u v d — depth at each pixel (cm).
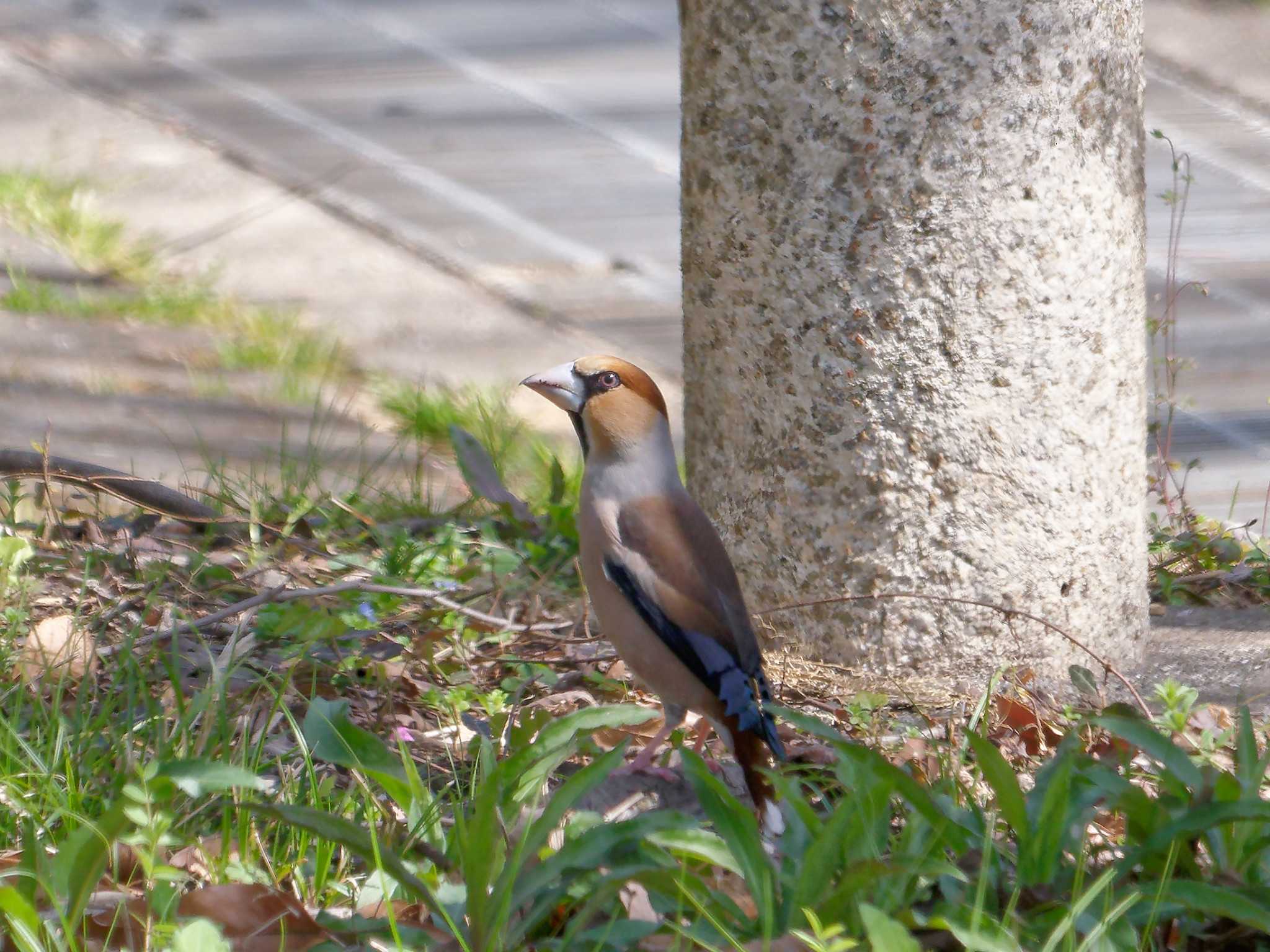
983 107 944
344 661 956
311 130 2941
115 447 1608
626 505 843
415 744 877
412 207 2625
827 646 1005
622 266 2447
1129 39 1000
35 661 892
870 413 974
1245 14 3728
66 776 748
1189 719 916
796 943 585
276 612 991
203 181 2655
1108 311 1002
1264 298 2402
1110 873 588
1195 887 612
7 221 2350
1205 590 1260
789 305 979
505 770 689
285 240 2452
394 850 679
